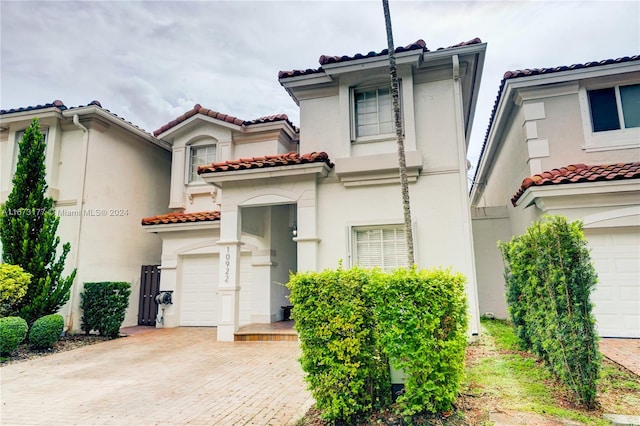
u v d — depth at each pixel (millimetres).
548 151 11148
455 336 4867
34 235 11414
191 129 15531
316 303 5141
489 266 13141
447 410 4801
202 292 14133
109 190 14383
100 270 13711
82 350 10406
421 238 10133
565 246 5484
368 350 5047
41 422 5363
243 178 11000
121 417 5469
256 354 9250
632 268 9312
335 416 4820
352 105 11305
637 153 10594
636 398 5328
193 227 13883
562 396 5461
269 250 13258
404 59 10422
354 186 10711
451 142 10383
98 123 13992
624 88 11008
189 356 9258
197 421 5246
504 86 11852
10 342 9375
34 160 11750
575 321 5219
